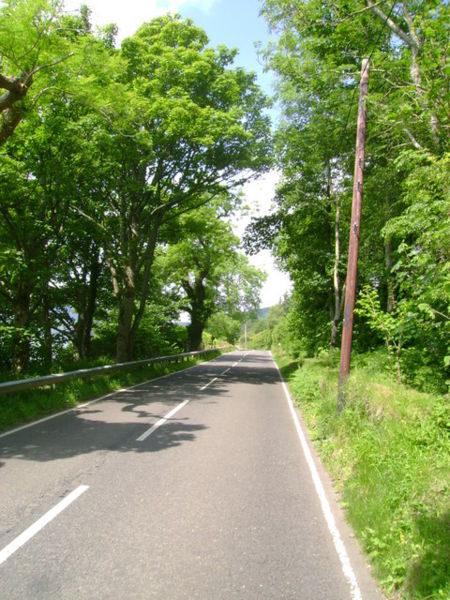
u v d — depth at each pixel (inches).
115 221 861.2
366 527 165.3
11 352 647.8
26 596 123.0
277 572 141.9
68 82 468.8
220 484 223.5
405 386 359.3
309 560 150.9
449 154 262.4
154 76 731.4
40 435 309.3
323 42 498.0
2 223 634.2
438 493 171.3
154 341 1167.0
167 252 1409.9
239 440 322.0
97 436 311.9
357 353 705.0
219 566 143.9
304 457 284.4
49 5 395.9
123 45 727.7
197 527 172.2
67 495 198.7
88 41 471.8
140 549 152.6
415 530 154.0
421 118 334.6
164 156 765.3
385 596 132.2
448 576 126.0
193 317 1561.3
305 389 509.4
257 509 193.3
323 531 174.4
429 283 290.8
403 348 411.2
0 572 135.1
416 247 364.2
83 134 618.5
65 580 131.8
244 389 659.4
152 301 1263.5
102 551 150.1
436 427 239.1
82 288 952.3
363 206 589.3
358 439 261.7
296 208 834.2
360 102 375.9
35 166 600.4
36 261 611.8
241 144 771.4
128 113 582.6
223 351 2315.5
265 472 247.6
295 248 917.8
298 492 217.9
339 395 343.6
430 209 271.9
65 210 690.8
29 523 169.2
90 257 916.6
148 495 203.2
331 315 899.4
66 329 1056.2
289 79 645.9
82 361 757.9
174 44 792.3
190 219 986.1
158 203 841.5
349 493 206.7
